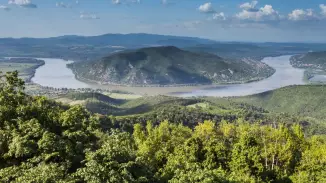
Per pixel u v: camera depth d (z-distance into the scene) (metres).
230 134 82.25
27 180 30.69
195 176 38.16
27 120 41.19
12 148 36.22
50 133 38.41
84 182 33.16
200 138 64.62
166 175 42.69
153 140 63.00
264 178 60.31
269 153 66.56
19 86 48.34
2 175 32.81
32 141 36.91
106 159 35.31
